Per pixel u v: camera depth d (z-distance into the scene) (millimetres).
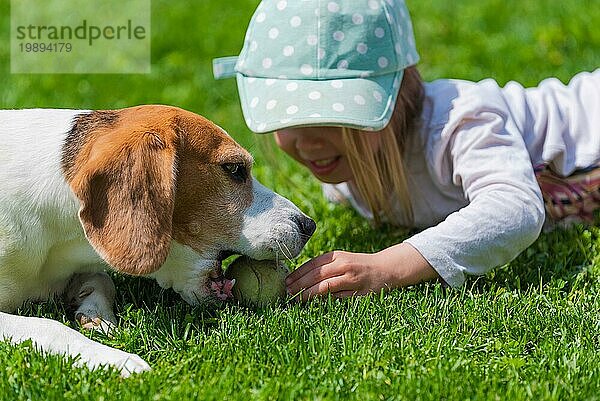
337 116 4516
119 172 3797
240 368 3516
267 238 4117
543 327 3934
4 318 3783
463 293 4250
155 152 3855
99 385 3357
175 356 3705
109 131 4031
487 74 7973
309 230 4297
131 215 3771
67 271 4223
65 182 3965
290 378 3404
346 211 5699
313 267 4266
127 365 3523
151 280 4555
